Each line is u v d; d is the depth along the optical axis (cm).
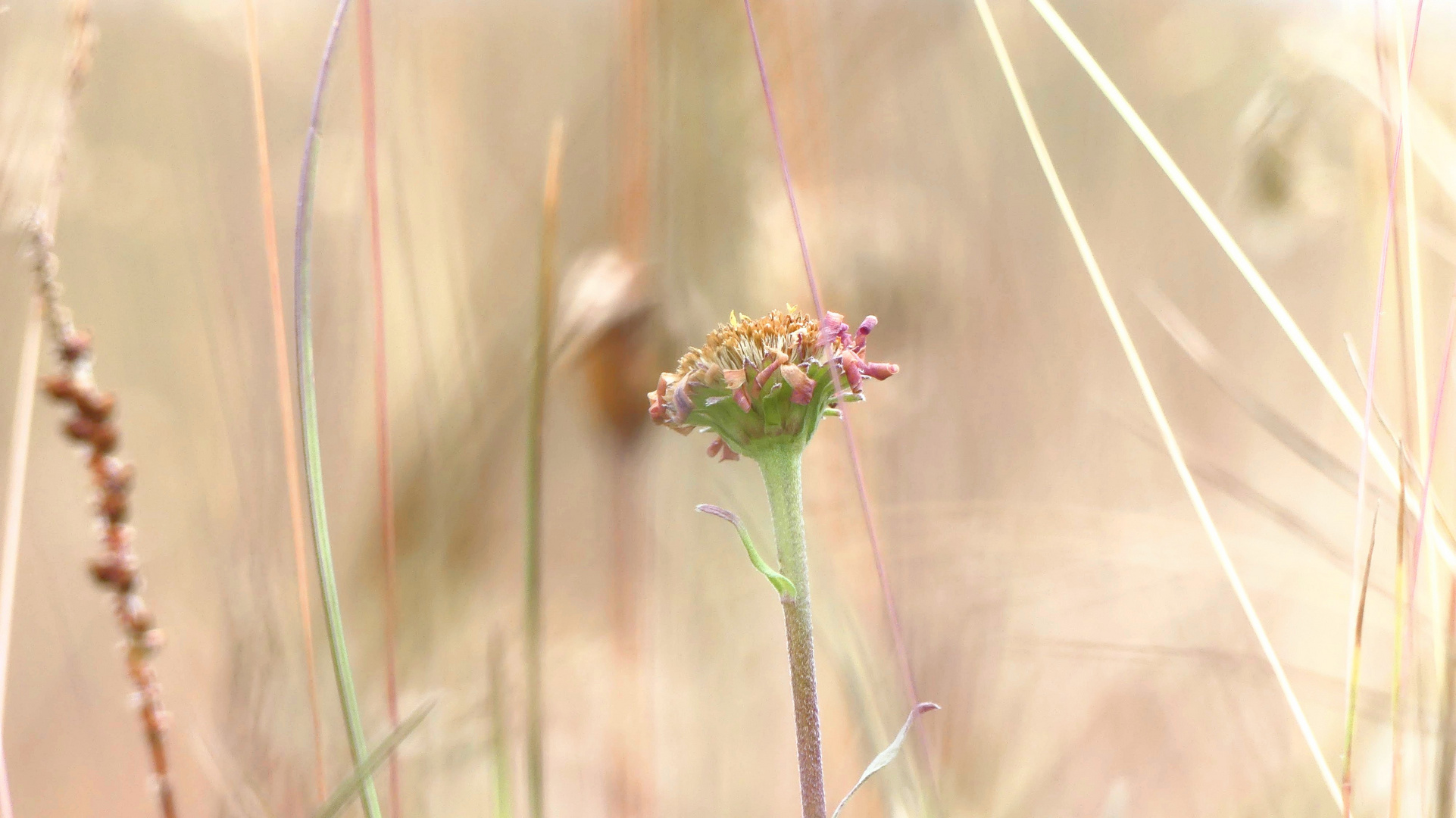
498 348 79
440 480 77
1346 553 81
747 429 66
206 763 73
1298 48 78
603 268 76
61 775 86
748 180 81
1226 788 78
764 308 79
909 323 89
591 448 80
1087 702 89
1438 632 70
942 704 76
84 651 94
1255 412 81
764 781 86
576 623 84
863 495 67
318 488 67
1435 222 78
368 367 82
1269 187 78
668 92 79
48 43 71
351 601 76
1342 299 99
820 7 97
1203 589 90
